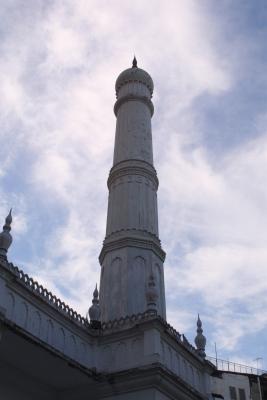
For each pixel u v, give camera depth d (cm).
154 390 2342
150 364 2369
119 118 3978
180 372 2623
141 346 2508
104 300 3052
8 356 2327
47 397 2592
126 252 3134
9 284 2198
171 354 2606
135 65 4447
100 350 2627
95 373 2500
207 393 2811
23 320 2223
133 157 3606
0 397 2384
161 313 3036
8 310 2155
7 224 2320
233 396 4616
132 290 2984
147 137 3828
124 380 2430
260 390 4700
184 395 2547
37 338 2194
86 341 2609
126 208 3344
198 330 3147
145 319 2541
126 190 3444
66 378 2520
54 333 2395
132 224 3262
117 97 4222
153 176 3612
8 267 2192
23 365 2411
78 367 2398
